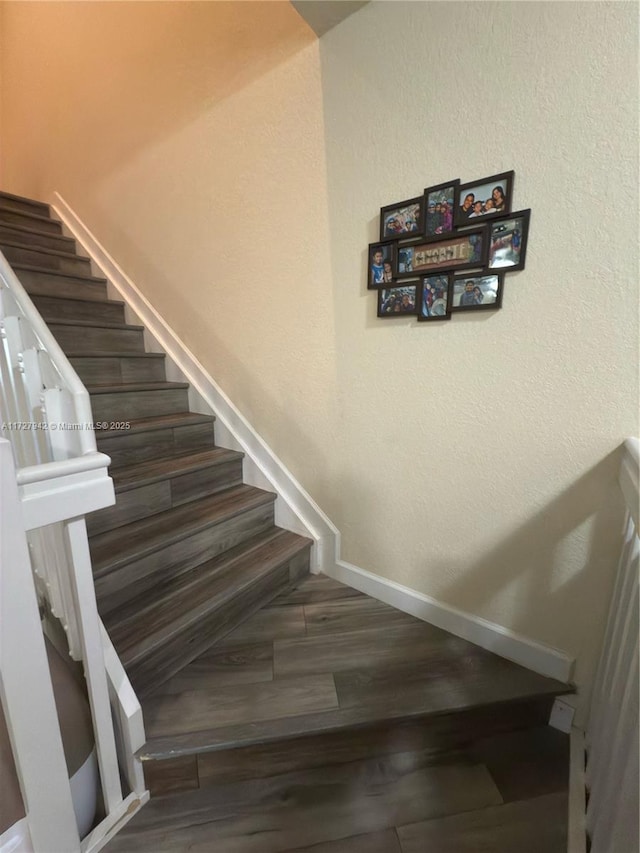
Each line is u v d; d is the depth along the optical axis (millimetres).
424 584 1496
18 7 2611
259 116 1596
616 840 713
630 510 836
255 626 1481
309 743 1125
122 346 2211
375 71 1268
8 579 708
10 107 2918
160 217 2111
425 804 1062
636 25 870
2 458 679
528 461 1185
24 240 2387
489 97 1078
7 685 727
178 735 1067
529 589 1252
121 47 2072
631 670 756
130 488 1513
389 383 1436
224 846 975
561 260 1038
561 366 1084
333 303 1527
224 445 2051
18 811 843
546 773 1137
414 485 1448
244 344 1879
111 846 972
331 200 1452
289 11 1433
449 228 1192
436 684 1231
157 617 1281
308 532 1799
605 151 942
